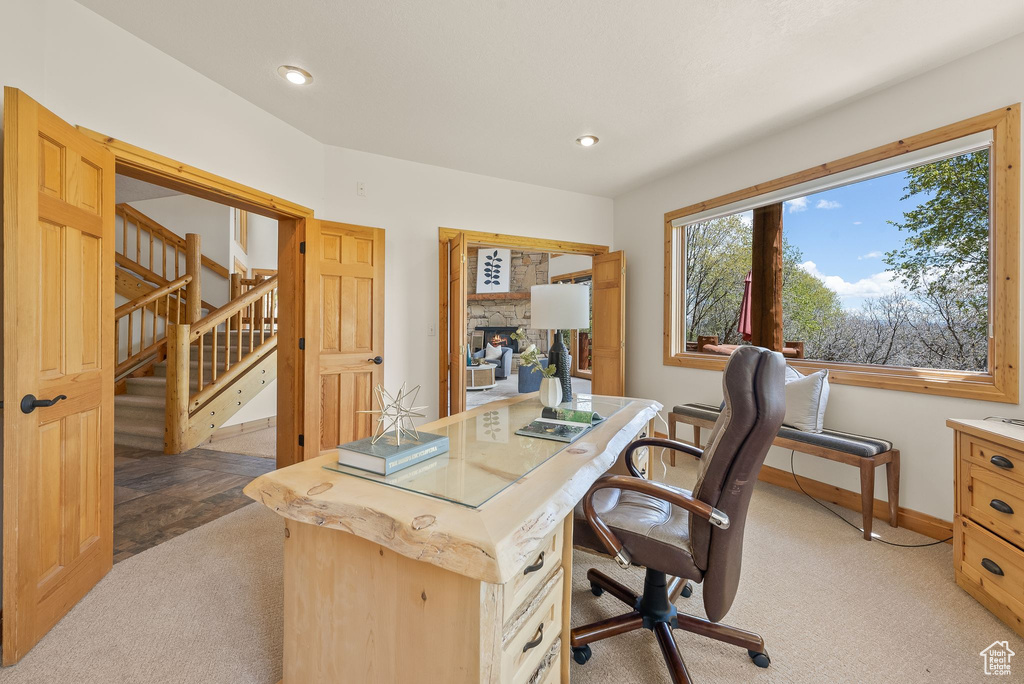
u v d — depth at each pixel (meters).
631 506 1.54
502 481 1.11
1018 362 2.13
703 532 1.20
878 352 2.78
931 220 2.53
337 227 3.38
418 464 1.25
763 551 2.23
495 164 3.84
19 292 1.43
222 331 5.45
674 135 3.25
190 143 2.42
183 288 5.28
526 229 4.27
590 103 2.79
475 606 0.86
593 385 4.67
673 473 3.37
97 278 1.85
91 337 1.82
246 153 2.76
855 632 1.62
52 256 1.60
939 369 2.51
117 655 1.47
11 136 1.42
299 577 1.15
